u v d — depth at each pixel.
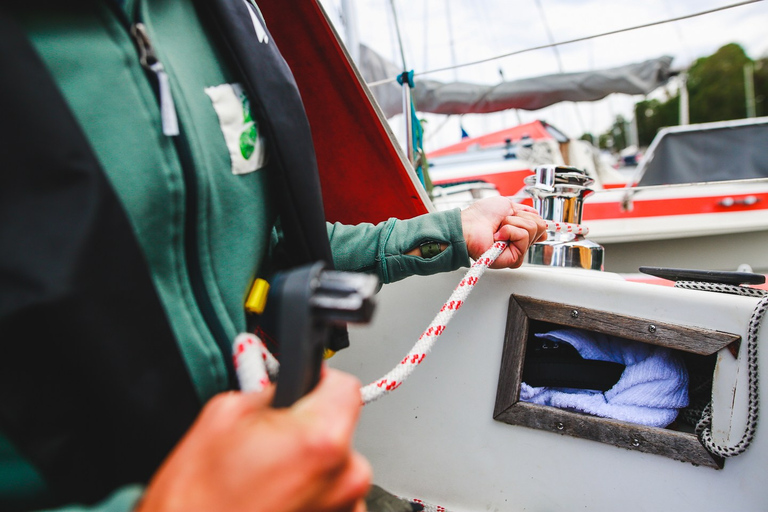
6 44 0.34
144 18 0.49
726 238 3.16
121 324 0.36
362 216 1.41
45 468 0.34
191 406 0.41
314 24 1.03
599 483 0.81
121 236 0.37
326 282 0.27
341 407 0.26
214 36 0.60
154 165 0.47
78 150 0.35
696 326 0.76
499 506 0.87
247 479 0.22
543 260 1.05
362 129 1.18
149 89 0.48
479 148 4.14
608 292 0.81
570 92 4.64
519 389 0.85
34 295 0.32
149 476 0.38
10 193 0.33
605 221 3.13
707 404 0.78
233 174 0.57
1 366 0.32
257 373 0.43
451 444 0.89
